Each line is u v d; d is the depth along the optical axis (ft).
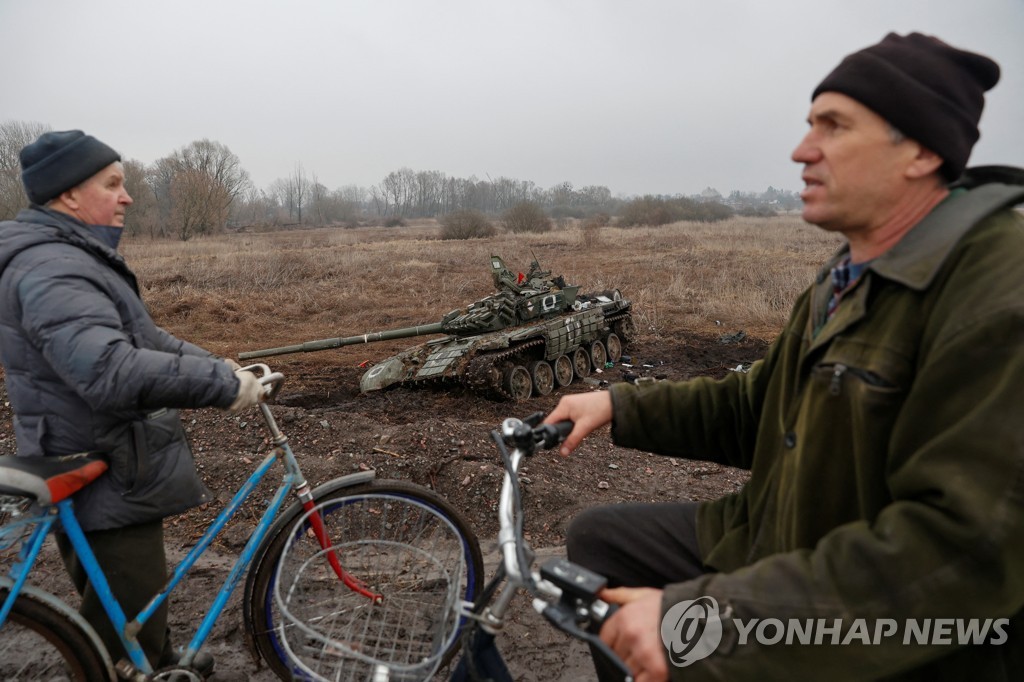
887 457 5.02
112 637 9.00
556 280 34.78
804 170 5.60
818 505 5.43
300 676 9.12
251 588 9.27
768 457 6.49
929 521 4.30
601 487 17.89
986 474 4.19
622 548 7.13
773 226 150.10
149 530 9.09
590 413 7.31
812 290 6.32
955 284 4.83
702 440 7.45
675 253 83.51
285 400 29.27
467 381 27.43
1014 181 5.44
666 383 7.54
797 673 4.47
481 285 61.98
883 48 5.22
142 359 7.88
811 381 5.57
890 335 5.07
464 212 133.80
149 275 60.54
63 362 7.87
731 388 7.35
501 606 5.69
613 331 36.40
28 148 8.49
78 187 8.71
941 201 5.40
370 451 18.30
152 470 8.75
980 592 4.18
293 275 65.87
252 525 15.25
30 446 8.52
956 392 4.52
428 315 48.80
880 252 5.54
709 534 6.95
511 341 28.35
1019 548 4.10
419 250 92.58
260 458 17.87
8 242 8.22
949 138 5.03
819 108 5.40
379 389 30.07
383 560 10.89
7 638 9.61
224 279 61.21
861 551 4.46
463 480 16.80
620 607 4.81
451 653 9.38
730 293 50.52
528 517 15.87
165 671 8.88
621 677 6.60
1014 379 4.28
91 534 8.77
